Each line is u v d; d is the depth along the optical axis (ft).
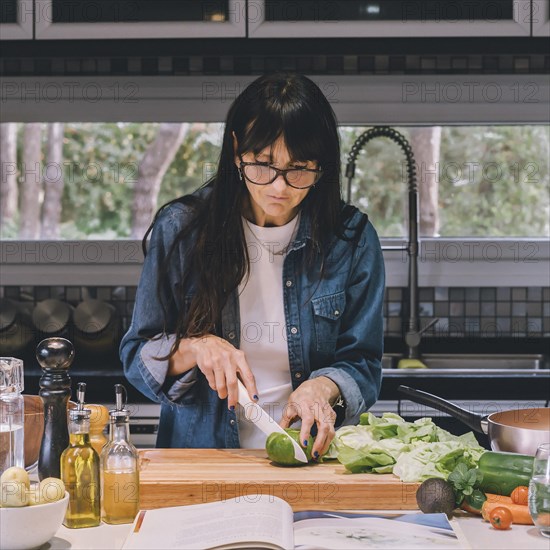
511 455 4.98
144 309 6.54
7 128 11.49
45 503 4.32
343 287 6.68
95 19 9.64
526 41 9.77
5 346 10.35
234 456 5.83
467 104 10.96
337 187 6.59
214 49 9.76
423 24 9.57
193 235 6.53
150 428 9.09
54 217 11.56
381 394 9.07
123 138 11.45
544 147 11.27
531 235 11.34
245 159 6.09
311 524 4.57
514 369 9.93
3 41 9.78
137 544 4.24
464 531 4.61
